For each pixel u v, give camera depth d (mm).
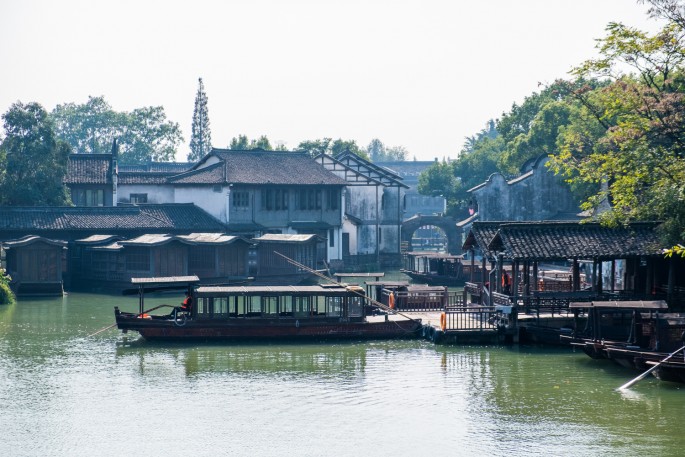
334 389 39906
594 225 51625
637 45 50812
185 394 39031
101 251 76812
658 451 31312
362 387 40219
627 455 30922
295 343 50875
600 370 43625
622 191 50438
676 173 48250
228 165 91562
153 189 97188
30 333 53781
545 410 36406
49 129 89000
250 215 90312
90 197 94188
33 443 32562
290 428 34156
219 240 75562
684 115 51094
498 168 114562
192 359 46281
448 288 80062
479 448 31828
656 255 49750
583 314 50844
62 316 61156
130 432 33719
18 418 35500
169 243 72625
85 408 36844
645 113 52125
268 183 90438
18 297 72188
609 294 50969
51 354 47312
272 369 43969
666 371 39719
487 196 91312
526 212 91125
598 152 63719
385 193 107938
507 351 48531
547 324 50594
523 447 31891
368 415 35844
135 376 42344
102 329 52844
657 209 47844
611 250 49656
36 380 41500
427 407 36969
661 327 41688
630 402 37531
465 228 97188
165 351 48312
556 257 49219
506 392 39312
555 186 90688
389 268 106500
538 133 92688
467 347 49656
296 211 93625
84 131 174500
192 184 89312
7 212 79688
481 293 55469
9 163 87375
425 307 59781
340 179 96688
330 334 51656
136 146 171625
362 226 105438
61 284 73438
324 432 33688
